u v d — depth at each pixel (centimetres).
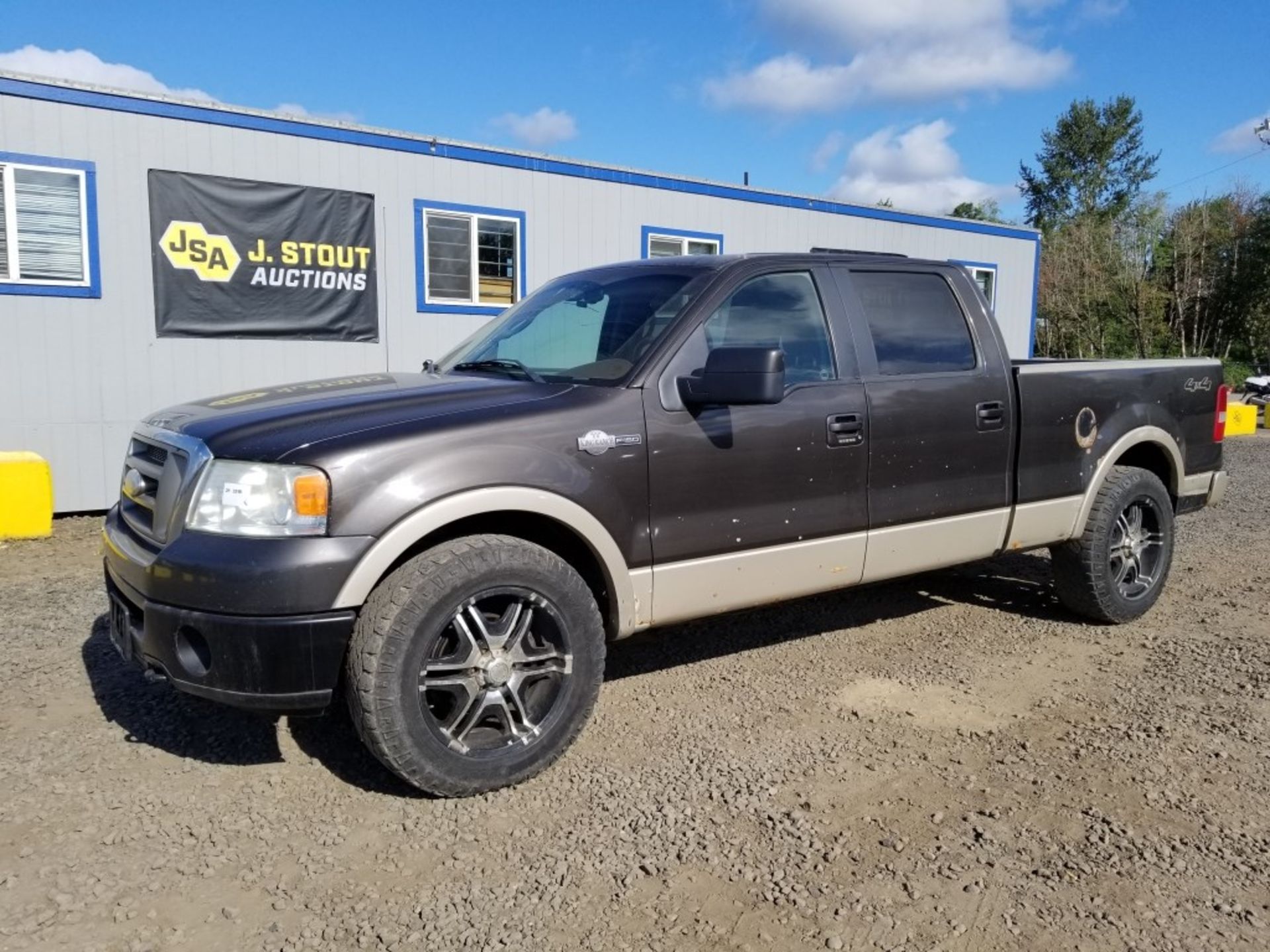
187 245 868
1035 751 348
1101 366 492
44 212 802
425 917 245
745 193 1288
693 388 344
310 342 950
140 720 369
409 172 994
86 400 834
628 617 342
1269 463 1252
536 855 276
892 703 396
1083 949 234
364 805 305
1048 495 466
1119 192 5719
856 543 399
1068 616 525
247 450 291
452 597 294
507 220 1071
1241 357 4109
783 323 390
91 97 809
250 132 891
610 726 370
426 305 1023
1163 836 288
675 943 235
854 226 1440
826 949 233
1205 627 505
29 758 334
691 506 352
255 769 329
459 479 299
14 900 250
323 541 281
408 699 289
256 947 232
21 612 516
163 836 284
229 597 277
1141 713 385
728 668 439
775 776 327
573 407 329
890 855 276
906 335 427
